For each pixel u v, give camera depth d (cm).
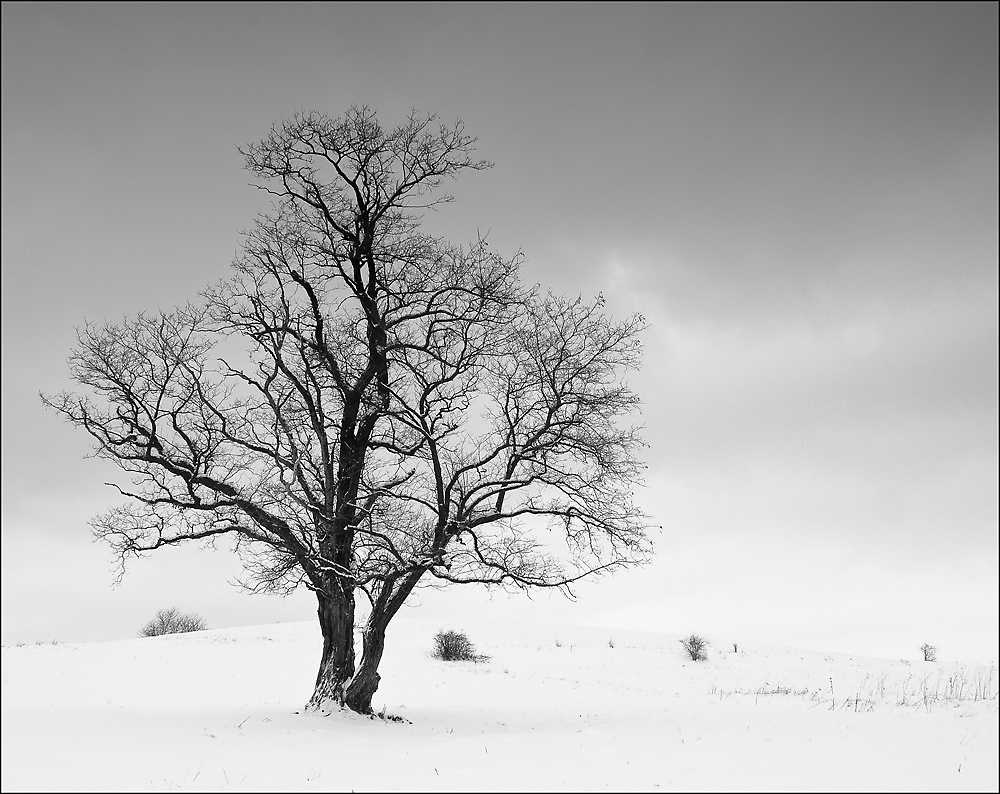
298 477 1975
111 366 1916
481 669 3997
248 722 1759
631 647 5616
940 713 1884
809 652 5725
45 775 1072
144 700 2566
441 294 2055
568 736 1588
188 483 1948
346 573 1922
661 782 1012
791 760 1194
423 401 2023
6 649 4009
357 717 1888
